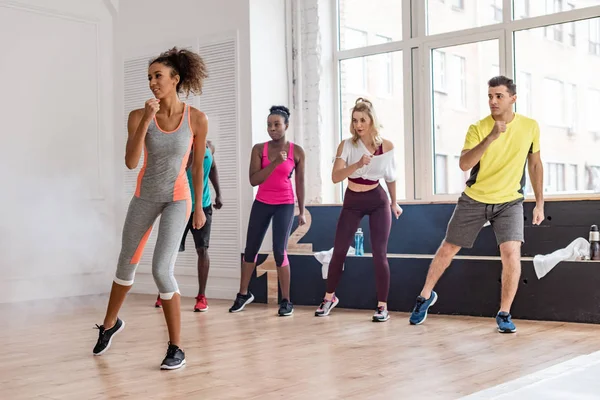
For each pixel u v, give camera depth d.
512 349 3.85
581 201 5.27
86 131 7.29
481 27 6.12
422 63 6.45
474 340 4.16
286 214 5.57
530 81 5.91
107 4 7.52
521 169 4.55
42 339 4.46
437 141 6.40
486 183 4.58
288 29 6.91
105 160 7.45
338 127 6.99
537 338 4.20
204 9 6.87
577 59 5.68
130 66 7.42
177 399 2.87
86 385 3.16
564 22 5.72
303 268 6.02
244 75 6.60
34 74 6.88
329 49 6.99
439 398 2.78
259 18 6.65
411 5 6.52
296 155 5.65
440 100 6.38
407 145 6.55
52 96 7.02
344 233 5.28
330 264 5.37
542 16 5.80
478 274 5.17
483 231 5.71
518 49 5.96
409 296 5.49
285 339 4.31
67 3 7.17
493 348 3.89
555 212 5.38
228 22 6.71
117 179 7.51
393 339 4.25
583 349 3.83
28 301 6.62
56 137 7.04
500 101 4.44
